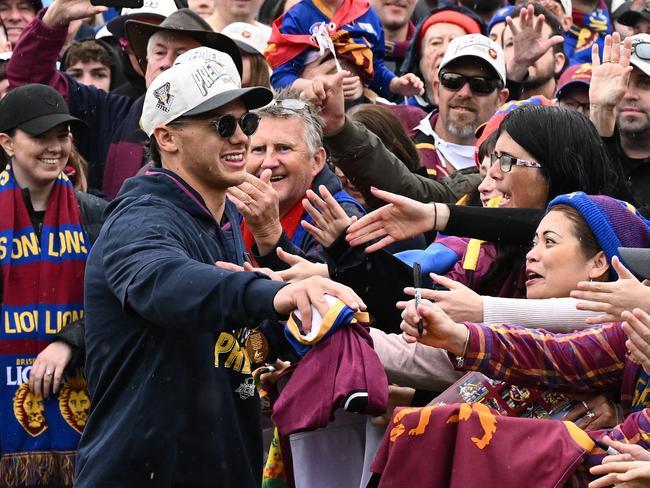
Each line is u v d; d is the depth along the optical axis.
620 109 6.34
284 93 5.88
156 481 4.20
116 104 7.27
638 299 4.08
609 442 3.95
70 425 5.89
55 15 6.97
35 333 5.91
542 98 6.25
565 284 4.57
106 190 6.96
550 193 5.09
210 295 3.80
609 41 5.83
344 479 5.12
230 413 4.35
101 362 4.30
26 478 5.85
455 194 6.23
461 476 4.09
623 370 4.25
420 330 4.21
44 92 6.13
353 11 7.43
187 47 6.72
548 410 4.40
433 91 8.05
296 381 4.02
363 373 3.99
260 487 4.55
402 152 6.44
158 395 4.21
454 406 4.21
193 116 4.30
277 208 5.12
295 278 4.83
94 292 4.29
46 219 6.05
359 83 7.14
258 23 8.02
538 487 4.03
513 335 4.26
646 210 5.50
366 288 4.93
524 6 7.96
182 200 4.34
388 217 4.95
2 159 6.58
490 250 5.14
